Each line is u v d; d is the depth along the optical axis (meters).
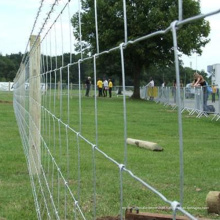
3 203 5.90
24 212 5.49
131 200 5.77
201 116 18.97
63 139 10.54
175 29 1.51
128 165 8.29
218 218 5.00
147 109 23.20
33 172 7.07
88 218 4.99
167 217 4.57
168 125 16.22
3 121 17.58
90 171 7.39
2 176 7.43
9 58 56.00
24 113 10.38
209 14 1.38
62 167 7.51
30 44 7.48
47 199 5.69
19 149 10.34
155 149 10.10
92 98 17.69
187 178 7.28
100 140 11.85
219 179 7.22
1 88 56.00
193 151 10.35
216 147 11.06
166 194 6.11
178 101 1.58
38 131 6.97
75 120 15.05
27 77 10.00
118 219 5.00
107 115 19.25
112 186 6.40
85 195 5.92
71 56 3.60
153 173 7.58
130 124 16.36
